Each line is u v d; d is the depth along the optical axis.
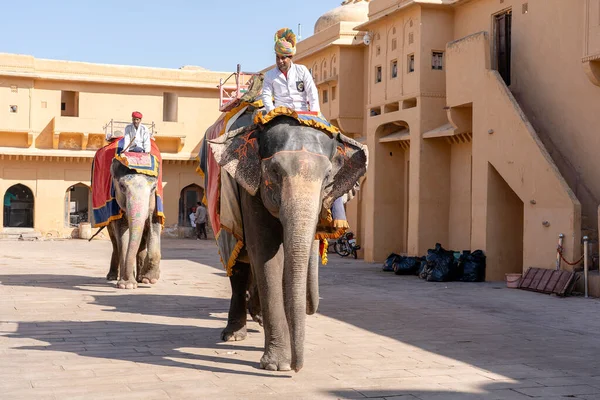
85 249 25.97
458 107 17.17
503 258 15.65
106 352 6.97
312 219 5.27
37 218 35.59
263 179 5.72
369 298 12.04
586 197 14.32
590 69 13.60
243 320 7.62
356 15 25.91
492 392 5.75
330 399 5.41
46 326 8.45
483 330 8.89
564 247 13.46
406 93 19.41
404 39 19.55
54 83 35.66
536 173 14.19
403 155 21.14
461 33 18.61
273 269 6.13
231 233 6.90
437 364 6.77
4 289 12.07
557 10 15.16
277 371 6.23
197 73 37.72
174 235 37.56
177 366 6.38
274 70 6.57
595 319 10.05
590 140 14.28
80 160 36.16
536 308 11.15
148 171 11.95
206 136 8.45
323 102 25.77
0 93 34.62
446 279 15.34
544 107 15.55
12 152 34.78
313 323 9.16
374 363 6.73
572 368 6.72
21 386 5.63
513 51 16.56
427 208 18.81
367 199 21.33
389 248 21.00
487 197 15.63
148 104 37.06
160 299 11.07
